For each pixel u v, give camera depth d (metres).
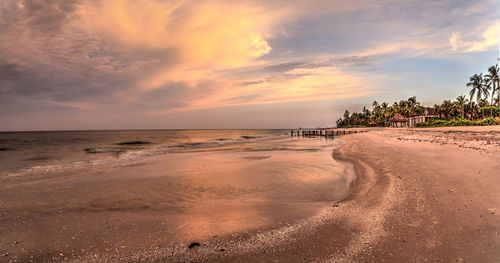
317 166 13.95
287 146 30.27
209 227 5.55
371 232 4.89
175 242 4.80
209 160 17.73
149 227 5.62
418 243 4.34
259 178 11.10
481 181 7.16
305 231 5.13
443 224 4.95
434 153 12.87
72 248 4.61
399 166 11.00
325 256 4.09
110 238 5.03
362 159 15.05
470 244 4.16
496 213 5.11
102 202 7.88
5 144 46.19
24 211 6.97
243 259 4.11
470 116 75.56
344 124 175.12
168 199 8.16
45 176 12.49
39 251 4.50
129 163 17.09
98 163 17.48
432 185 7.54
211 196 8.46
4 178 12.09
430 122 55.75
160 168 14.48
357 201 7.07
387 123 109.25
